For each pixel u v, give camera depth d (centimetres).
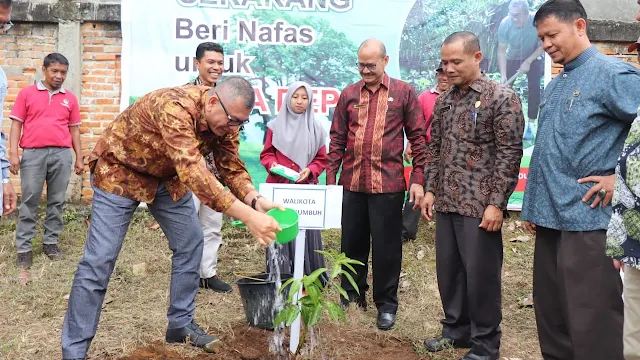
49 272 517
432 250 596
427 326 422
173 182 344
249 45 664
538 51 667
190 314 374
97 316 334
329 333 400
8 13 370
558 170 294
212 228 478
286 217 307
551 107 303
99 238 326
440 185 367
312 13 665
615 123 282
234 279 520
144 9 648
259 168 671
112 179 328
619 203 241
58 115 549
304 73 670
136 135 317
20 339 383
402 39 670
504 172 335
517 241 620
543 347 328
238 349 368
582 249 287
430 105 601
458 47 339
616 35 677
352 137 425
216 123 305
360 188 420
